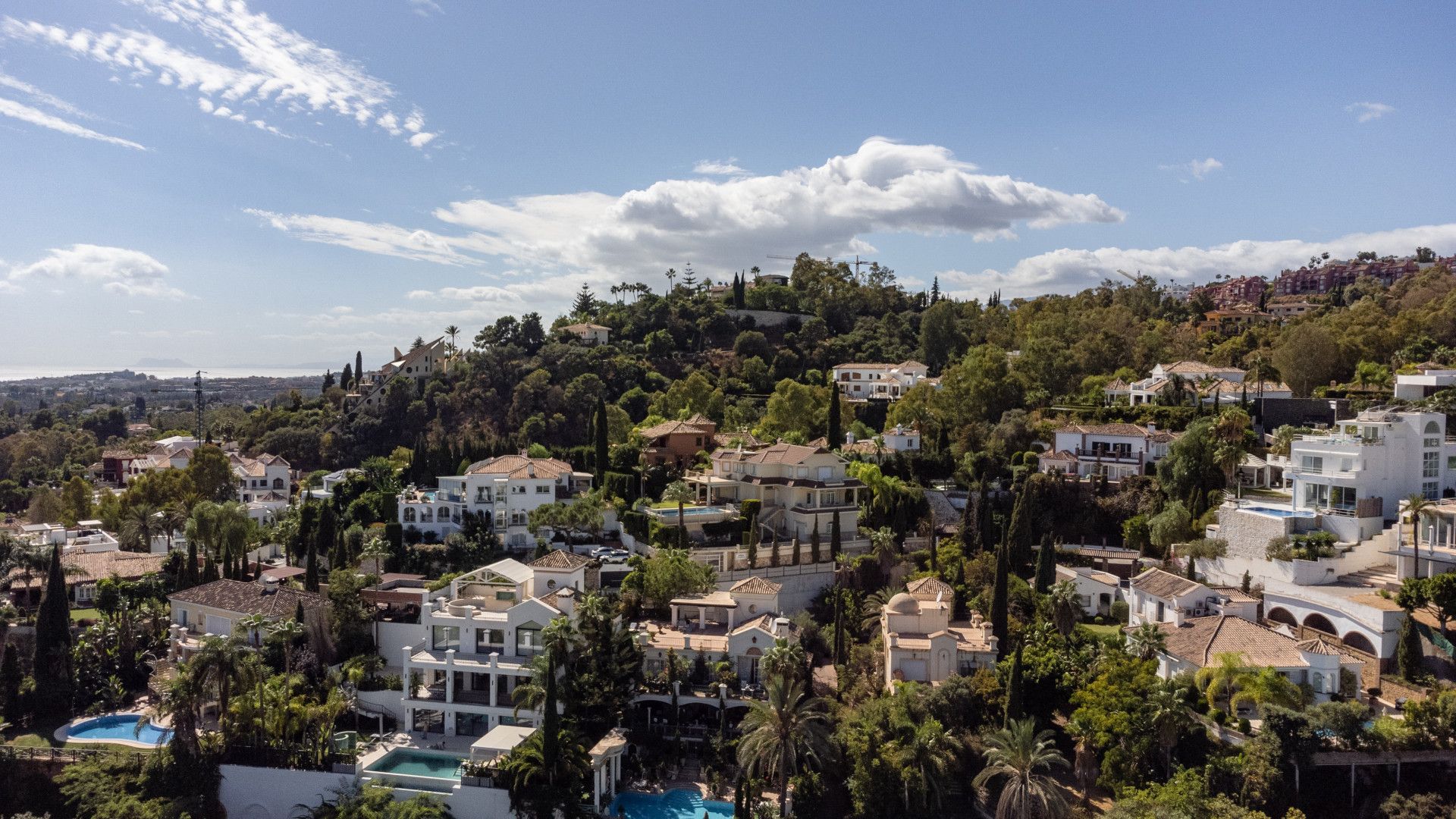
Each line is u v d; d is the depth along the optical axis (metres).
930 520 109.62
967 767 71.19
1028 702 75.38
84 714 85.12
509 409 183.00
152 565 108.38
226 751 74.31
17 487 180.00
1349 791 61.16
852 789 69.44
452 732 80.69
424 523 114.31
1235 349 170.12
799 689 70.19
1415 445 89.81
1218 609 81.94
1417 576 79.25
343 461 177.00
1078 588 94.44
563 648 76.19
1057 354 160.88
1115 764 65.88
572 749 69.75
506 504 111.62
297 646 86.06
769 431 154.25
